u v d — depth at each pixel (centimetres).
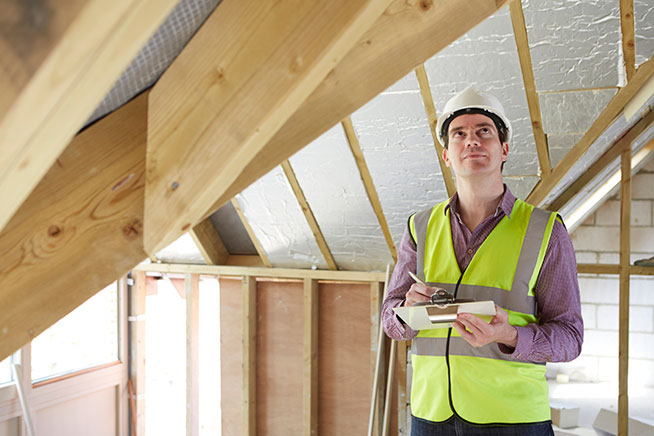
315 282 376
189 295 412
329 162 310
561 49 240
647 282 561
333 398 380
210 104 64
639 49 232
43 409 354
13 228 71
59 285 73
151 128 70
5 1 35
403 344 350
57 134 42
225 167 63
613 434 405
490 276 163
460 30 79
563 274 160
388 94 271
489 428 156
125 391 418
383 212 328
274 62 59
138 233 73
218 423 525
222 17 63
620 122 278
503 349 154
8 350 72
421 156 294
